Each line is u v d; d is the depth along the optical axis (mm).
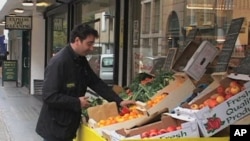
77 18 12914
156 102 4652
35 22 17875
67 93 4652
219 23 6438
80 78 4785
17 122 11633
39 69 18109
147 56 8242
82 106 4617
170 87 4852
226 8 6383
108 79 9859
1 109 13984
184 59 5531
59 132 4660
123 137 3842
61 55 4617
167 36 7727
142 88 5359
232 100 3920
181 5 7406
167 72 5559
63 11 14477
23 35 21734
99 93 5113
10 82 24672
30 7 17141
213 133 3869
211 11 6703
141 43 8500
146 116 4500
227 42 4859
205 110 3865
